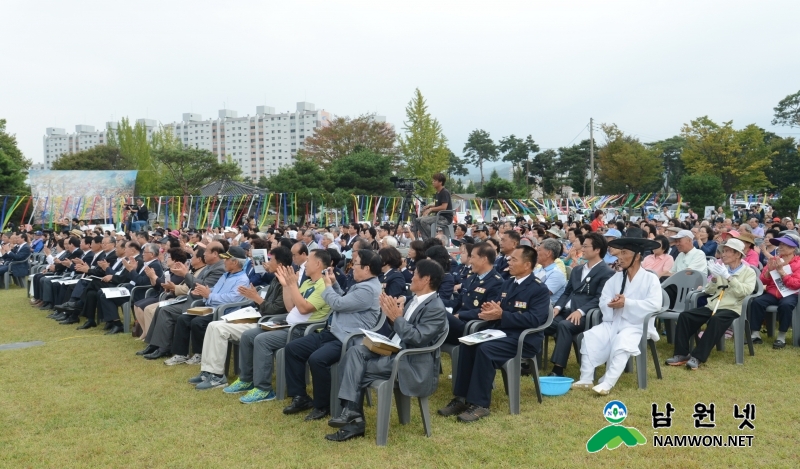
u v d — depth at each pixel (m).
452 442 4.23
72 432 4.59
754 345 6.69
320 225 25.77
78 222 20.86
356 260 5.07
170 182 34.22
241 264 6.86
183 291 7.22
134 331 8.12
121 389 5.69
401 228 13.53
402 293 5.79
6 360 6.85
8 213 21.31
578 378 5.83
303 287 5.77
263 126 113.94
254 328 5.67
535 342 4.96
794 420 4.46
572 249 8.49
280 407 5.10
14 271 13.91
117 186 33.69
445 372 6.23
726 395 5.04
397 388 4.56
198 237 13.13
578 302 6.13
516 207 28.14
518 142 72.56
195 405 5.20
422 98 42.47
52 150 127.56
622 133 47.84
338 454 4.07
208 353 5.76
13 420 4.87
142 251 9.01
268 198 24.61
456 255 10.22
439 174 11.33
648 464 3.80
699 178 35.69
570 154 58.44
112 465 3.99
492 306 4.90
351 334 4.71
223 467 3.91
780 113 58.53
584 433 4.32
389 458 3.99
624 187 48.03
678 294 6.87
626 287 5.46
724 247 6.22
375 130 47.19
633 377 5.73
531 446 4.11
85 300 8.91
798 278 6.40
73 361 6.79
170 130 57.94
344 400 4.35
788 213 29.98
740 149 40.03
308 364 4.90
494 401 5.09
